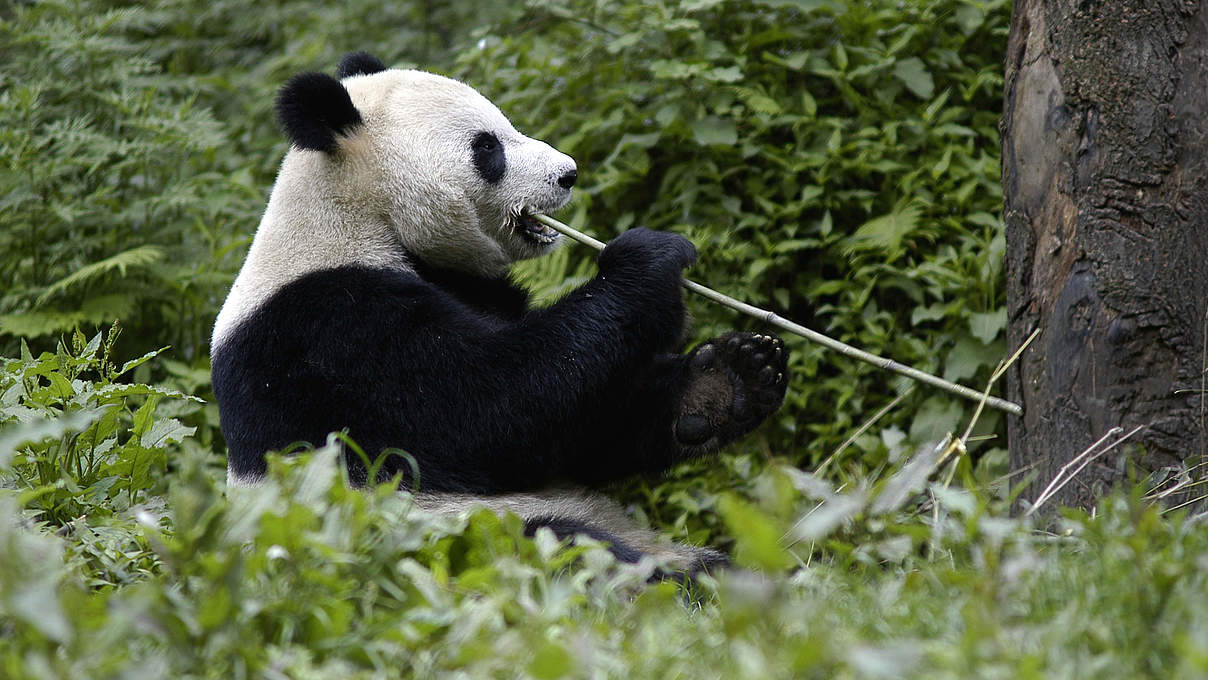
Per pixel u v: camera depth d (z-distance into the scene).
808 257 12.55
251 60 19.89
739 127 12.98
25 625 5.12
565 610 5.78
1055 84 7.96
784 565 5.13
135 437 8.64
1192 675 4.34
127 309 12.92
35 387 8.55
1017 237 8.35
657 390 9.11
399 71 9.19
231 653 5.09
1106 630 4.93
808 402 11.89
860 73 12.45
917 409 11.43
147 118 13.63
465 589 5.95
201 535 5.60
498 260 9.27
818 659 4.53
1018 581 5.55
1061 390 8.04
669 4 13.65
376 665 5.21
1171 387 7.70
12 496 7.48
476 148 8.89
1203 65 7.64
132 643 5.28
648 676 4.94
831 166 12.43
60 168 12.94
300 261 8.35
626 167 13.09
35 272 13.23
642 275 8.23
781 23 13.46
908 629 5.23
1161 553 5.61
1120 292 7.73
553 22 15.38
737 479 11.43
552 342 7.96
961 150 12.19
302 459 6.21
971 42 13.13
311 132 8.28
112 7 16.95
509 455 8.02
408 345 7.95
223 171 15.47
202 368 12.63
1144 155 7.66
